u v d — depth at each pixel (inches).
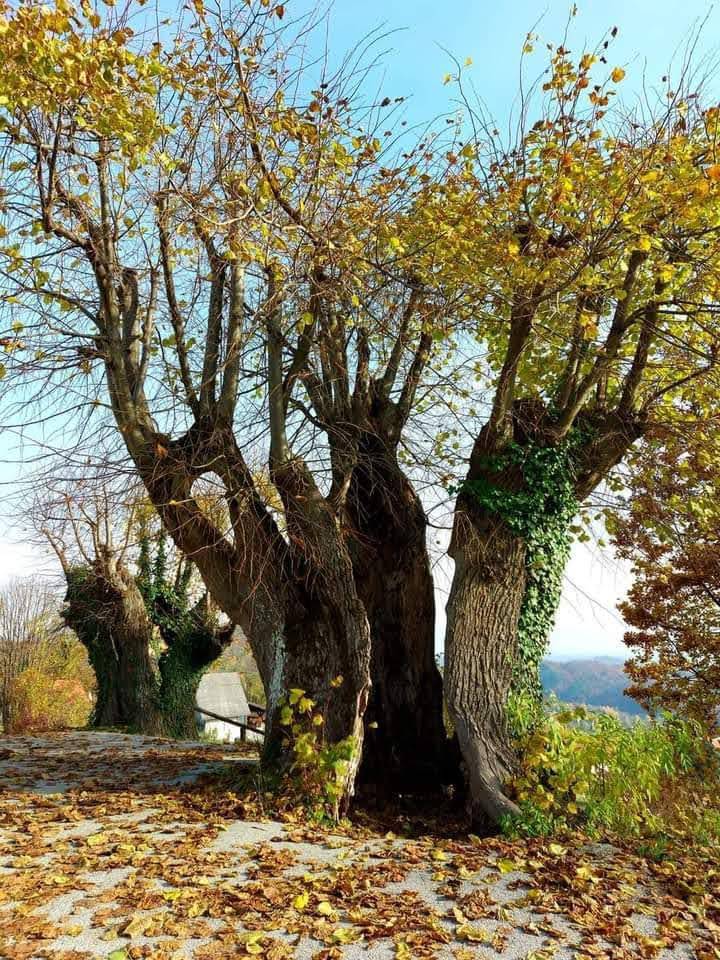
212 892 241.6
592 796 365.4
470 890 270.1
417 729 463.5
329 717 380.5
